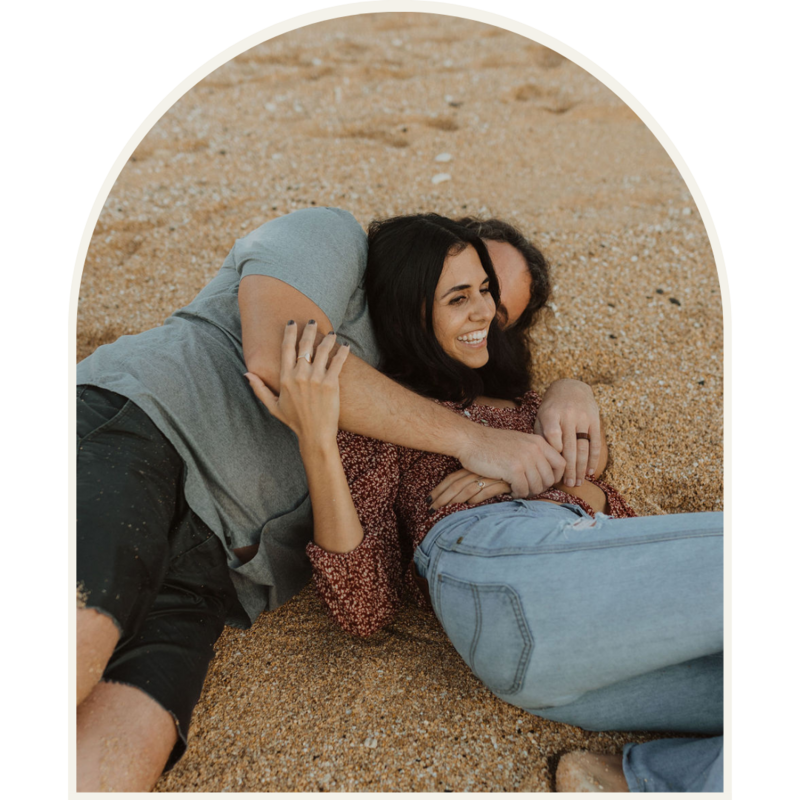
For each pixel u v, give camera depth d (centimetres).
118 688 132
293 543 169
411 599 181
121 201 325
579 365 249
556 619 129
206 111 411
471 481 165
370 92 438
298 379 139
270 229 168
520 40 518
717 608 125
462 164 358
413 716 149
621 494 213
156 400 146
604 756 141
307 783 137
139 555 132
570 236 302
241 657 164
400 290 171
